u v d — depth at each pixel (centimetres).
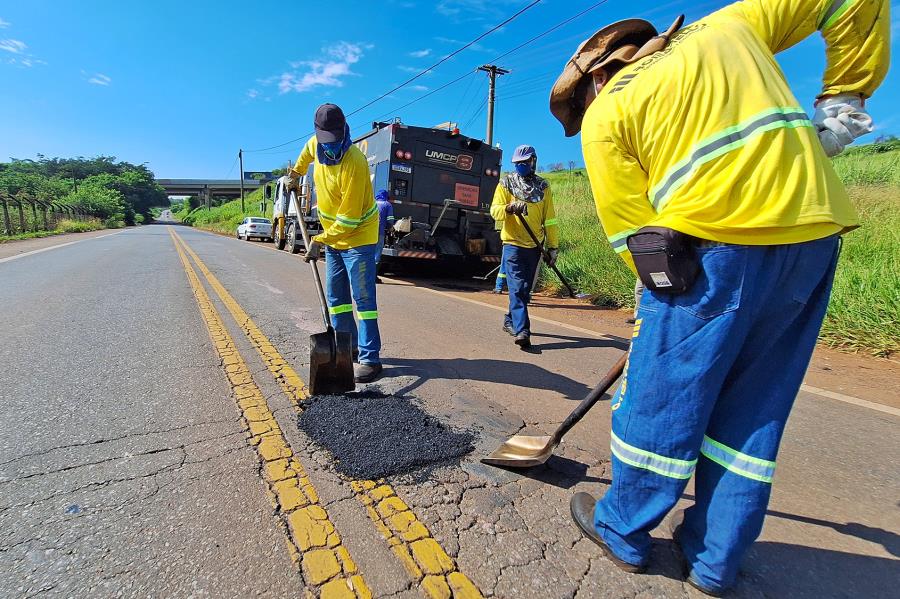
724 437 148
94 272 829
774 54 154
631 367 154
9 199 1947
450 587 153
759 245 129
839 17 138
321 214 344
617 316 629
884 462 244
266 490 200
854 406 318
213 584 150
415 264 956
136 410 273
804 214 125
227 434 247
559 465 231
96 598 143
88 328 447
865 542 183
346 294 366
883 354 432
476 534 179
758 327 139
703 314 135
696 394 138
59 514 180
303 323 497
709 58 133
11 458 218
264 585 151
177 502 190
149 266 946
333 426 254
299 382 323
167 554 162
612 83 152
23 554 160
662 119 135
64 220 2872
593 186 154
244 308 564
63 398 287
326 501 195
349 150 307
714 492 150
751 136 127
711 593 153
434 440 245
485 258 945
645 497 153
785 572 166
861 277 513
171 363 356
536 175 454
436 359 395
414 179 895
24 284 678
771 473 142
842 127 142
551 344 465
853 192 866
